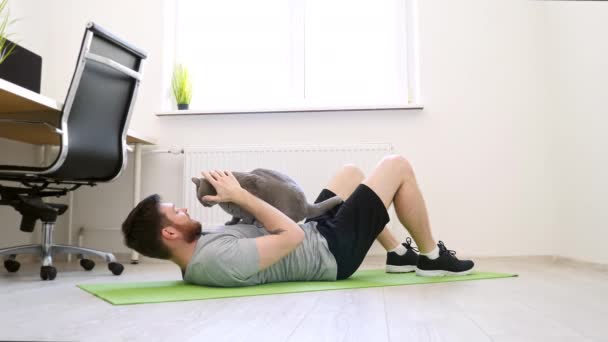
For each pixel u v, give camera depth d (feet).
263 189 5.57
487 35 10.53
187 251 5.27
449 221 10.24
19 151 10.21
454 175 10.32
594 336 3.25
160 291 5.20
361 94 11.10
